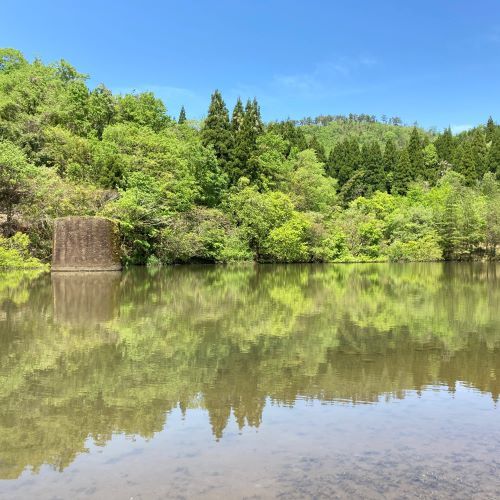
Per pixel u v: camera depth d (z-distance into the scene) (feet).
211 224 125.29
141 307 44.96
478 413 17.70
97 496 11.78
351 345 29.50
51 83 140.77
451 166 278.67
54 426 16.53
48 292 54.90
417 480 12.42
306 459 13.74
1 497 11.72
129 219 99.30
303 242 144.25
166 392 20.27
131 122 147.74
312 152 211.00
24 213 92.02
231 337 31.83
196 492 11.87
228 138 164.25
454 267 132.36
